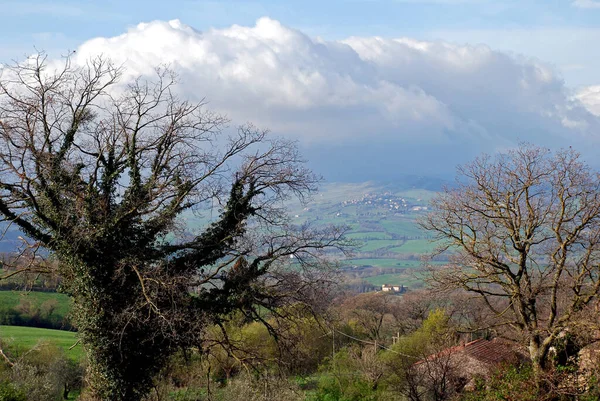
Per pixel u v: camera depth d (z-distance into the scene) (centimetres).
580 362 2595
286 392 2514
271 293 2241
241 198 2288
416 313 6216
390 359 4150
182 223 2197
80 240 1997
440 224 2753
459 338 4609
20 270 2009
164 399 2569
